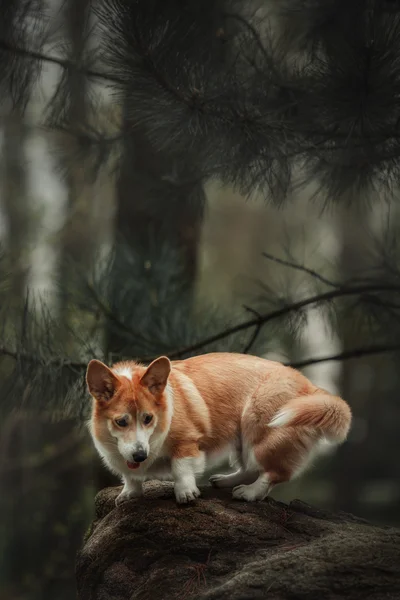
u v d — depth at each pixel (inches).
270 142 342.3
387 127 325.4
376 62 293.6
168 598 279.6
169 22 326.6
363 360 1160.2
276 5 412.8
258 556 284.8
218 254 1382.9
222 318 484.4
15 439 824.9
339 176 354.9
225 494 323.3
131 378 299.1
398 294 448.8
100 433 295.6
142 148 446.6
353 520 320.5
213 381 317.1
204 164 399.9
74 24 350.9
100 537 315.0
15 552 786.2
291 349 482.0
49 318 408.2
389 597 248.1
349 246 663.8
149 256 486.0
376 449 1219.9
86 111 411.2
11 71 329.7
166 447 303.1
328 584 252.5
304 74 334.6
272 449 308.3
